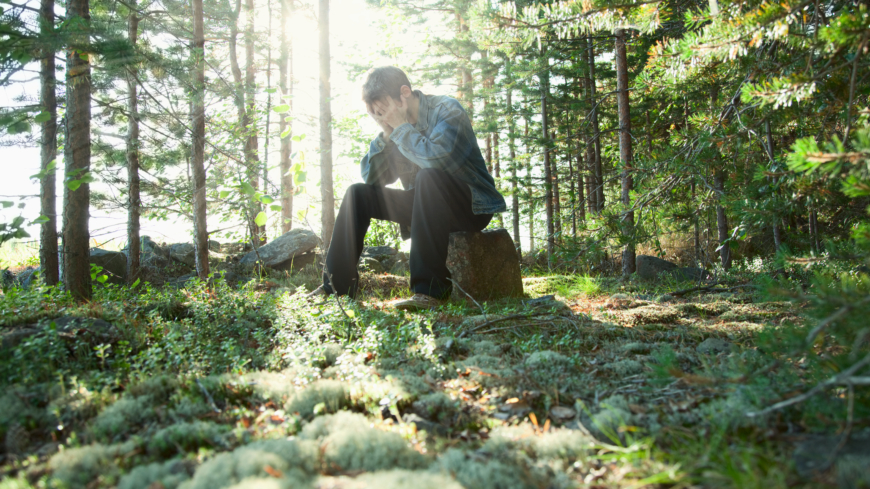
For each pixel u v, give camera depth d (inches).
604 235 214.1
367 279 258.4
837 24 85.7
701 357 97.6
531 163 541.0
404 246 475.2
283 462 54.2
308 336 117.9
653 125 407.2
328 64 337.7
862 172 71.3
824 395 65.1
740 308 150.9
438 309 151.9
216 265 333.4
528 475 54.9
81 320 107.1
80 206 178.9
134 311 132.3
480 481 52.7
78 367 88.7
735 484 48.6
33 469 56.0
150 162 300.5
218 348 107.4
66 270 176.7
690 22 120.1
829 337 83.6
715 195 197.8
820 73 93.5
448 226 163.2
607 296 207.5
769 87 98.3
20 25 156.6
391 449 59.2
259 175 211.3
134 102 269.6
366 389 79.8
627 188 348.2
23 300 128.0
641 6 128.3
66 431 67.5
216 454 59.7
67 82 176.7
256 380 85.3
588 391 82.7
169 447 61.9
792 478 49.3
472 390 84.5
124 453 60.1
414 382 85.2
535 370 91.2
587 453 60.9
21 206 132.3
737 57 130.4
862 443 53.5
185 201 294.0
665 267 325.7
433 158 153.8
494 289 196.4
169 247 370.0
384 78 155.4
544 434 65.7
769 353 80.3
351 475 55.3
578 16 133.5
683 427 65.1
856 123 101.6
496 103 537.6
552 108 530.6
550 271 351.3
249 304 149.3
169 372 90.1
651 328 131.0
